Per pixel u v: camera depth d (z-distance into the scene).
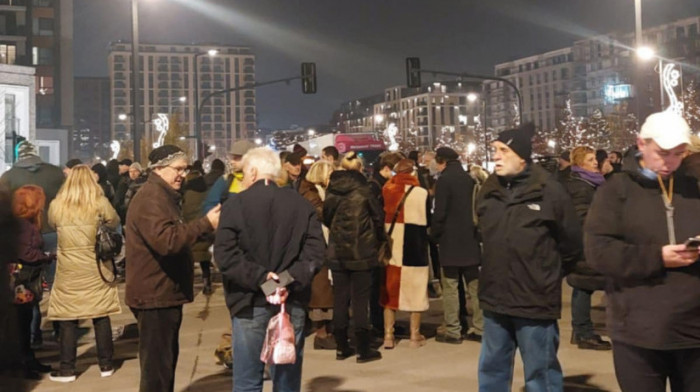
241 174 7.24
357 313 7.46
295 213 4.98
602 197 3.83
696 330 3.56
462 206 7.98
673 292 3.56
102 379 7.07
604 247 3.71
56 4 77.62
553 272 4.86
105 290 7.09
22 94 25.31
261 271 4.75
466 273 8.27
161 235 5.21
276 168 5.05
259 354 4.87
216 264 4.84
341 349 7.65
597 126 81.88
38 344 8.53
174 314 5.55
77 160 10.92
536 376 4.88
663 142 3.55
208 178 11.51
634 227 3.69
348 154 7.61
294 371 5.00
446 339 8.30
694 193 3.68
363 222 7.38
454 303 8.25
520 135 4.92
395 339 8.55
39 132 53.19
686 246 3.46
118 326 9.56
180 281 5.54
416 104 168.62
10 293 3.22
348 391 6.45
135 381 6.99
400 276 7.96
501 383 5.05
